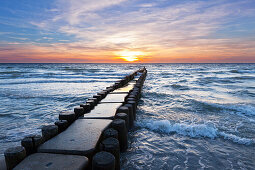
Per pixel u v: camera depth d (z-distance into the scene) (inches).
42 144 114.7
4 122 246.7
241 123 240.4
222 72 1565.0
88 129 145.5
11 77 1007.6
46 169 87.2
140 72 1181.1
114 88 387.5
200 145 173.6
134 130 209.2
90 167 104.3
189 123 239.0
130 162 142.5
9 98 416.8
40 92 506.9
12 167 92.7
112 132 127.0
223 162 144.8
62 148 108.7
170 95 456.1
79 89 572.7
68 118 163.5
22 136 196.9
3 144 175.8
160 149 164.9
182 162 143.9
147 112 293.4
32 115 282.0
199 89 566.9
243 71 1584.6
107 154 96.1
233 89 569.3
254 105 346.9
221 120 253.6
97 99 257.0
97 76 1117.7
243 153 159.3
